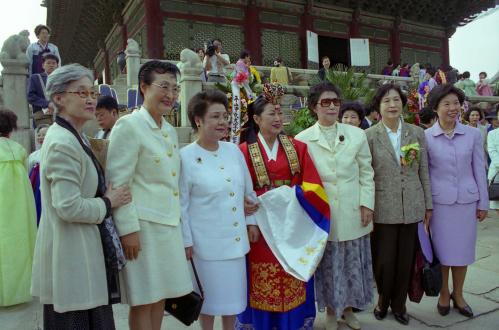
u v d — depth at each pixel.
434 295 3.42
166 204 2.40
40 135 4.68
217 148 2.88
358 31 18.81
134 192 2.36
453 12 20.91
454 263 3.54
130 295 2.28
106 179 2.30
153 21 14.09
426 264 3.48
